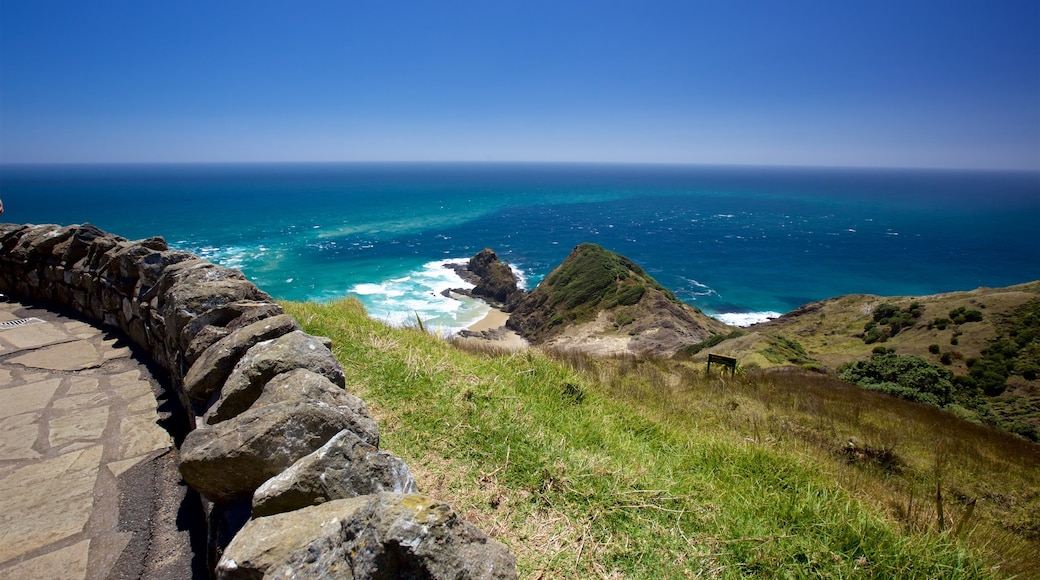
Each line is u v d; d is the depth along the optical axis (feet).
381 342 19.86
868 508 13.84
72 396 14.67
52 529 9.38
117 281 19.76
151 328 17.22
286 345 11.39
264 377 10.66
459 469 12.39
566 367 25.32
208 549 8.21
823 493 13.60
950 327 109.81
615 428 17.30
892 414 37.70
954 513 17.52
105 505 10.16
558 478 12.25
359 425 9.45
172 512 10.12
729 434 21.52
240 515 8.22
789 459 16.02
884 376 58.13
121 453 11.91
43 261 23.79
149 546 9.20
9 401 14.21
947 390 55.52
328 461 7.77
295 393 9.59
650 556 10.34
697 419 24.38
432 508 6.43
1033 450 34.09
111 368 16.72
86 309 22.03
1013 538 16.12
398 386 16.01
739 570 10.33
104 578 8.43
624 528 11.03
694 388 35.40
